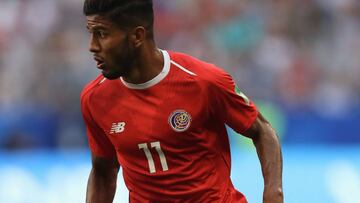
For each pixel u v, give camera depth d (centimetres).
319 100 4166
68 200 2972
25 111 3784
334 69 4391
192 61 1322
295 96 4162
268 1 4694
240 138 3400
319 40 4578
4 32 4434
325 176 3031
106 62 1269
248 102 1342
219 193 1328
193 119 1295
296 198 2980
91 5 1252
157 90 1299
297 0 4697
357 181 3027
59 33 4412
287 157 3081
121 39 1262
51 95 3984
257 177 2967
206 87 1293
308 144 3806
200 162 1320
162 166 1316
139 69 1292
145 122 1303
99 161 1423
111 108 1323
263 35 4525
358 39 4612
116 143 1334
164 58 1309
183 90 1295
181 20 4572
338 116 3828
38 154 3206
